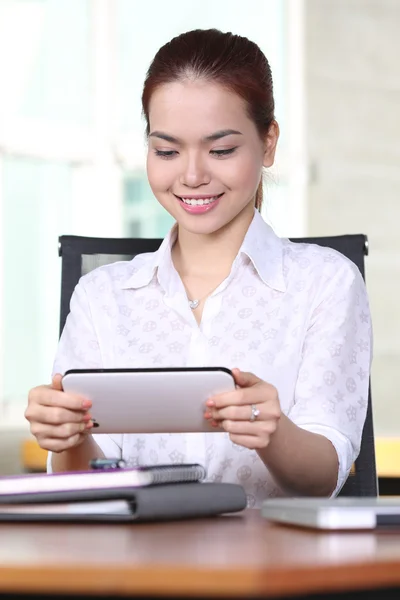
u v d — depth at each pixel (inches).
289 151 305.3
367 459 88.8
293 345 86.7
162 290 90.5
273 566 37.9
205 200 83.7
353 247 95.3
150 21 291.0
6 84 274.5
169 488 57.2
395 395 309.3
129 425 67.3
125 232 290.5
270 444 71.2
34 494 57.9
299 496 76.8
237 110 82.5
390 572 40.0
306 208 306.5
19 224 274.7
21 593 40.9
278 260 89.7
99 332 91.4
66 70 281.9
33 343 273.6
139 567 38.4
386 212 315.9
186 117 81.7
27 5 277.1
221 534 51.6
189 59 82.4
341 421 82.0
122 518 55.8
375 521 52.6
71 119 282.7
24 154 275.1
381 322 311.0
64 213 281.7
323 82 307.9
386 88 315.9
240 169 83.1
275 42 303.4
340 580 38.5
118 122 289.1
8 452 266.7
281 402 85.0
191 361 87.4
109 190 287.1
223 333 87.5
